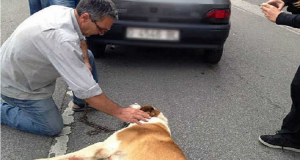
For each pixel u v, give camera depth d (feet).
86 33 7.91
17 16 21.44
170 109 11.87
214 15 13.06
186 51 17.42
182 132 10.58
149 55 16.63
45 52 7.52
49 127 9.50
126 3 12.73
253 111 12.19
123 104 11.98
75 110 11.27
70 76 7.44
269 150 10.11
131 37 13.28
